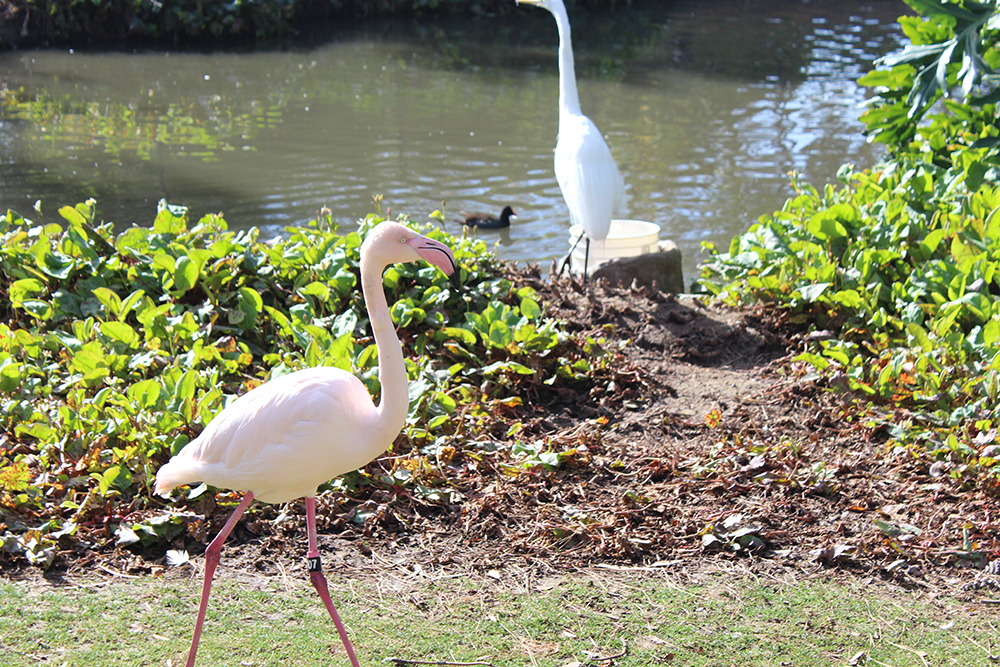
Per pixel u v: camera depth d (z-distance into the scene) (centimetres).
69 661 302
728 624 340
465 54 1972
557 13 700
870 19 2494
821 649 326
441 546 386
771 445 471
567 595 356
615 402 524
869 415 488
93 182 1002
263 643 318
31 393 457
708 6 2761
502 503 415
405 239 299
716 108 1469
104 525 373
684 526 401
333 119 1348
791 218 691
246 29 2105
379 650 319
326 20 2372
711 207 965
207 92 1524
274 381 312
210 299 551
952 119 730
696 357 586
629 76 1747
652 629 336
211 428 306
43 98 1434
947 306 536
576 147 661
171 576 354
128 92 1505
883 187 711
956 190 669
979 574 369
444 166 1114
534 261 822
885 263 609
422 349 536
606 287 654
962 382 488
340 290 564
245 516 392
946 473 430
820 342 568
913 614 346
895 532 390
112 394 443
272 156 1136
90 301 543
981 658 321
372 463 427
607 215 651
